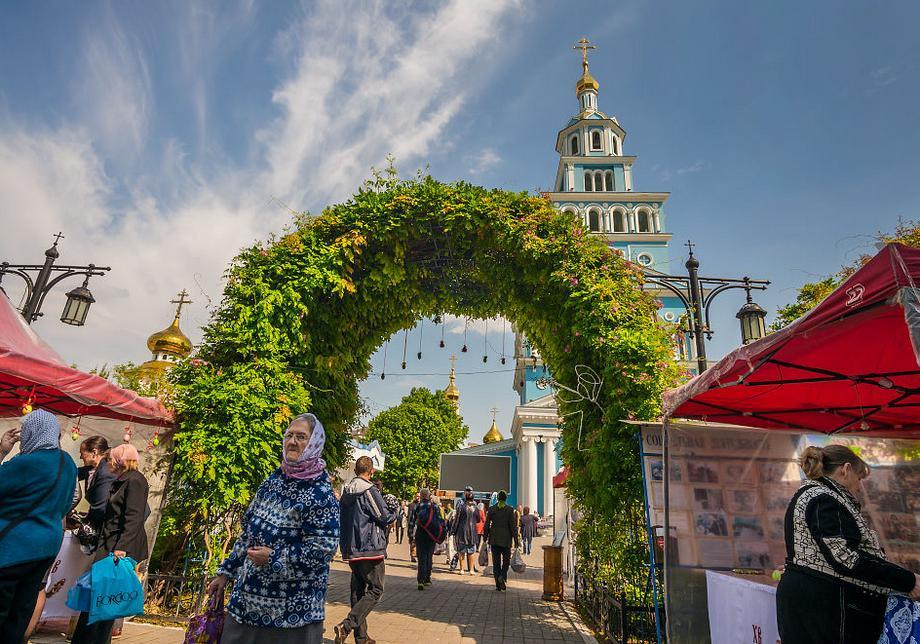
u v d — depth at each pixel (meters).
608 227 33.75
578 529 7.84
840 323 2.86
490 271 7.99
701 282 11.10
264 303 7.06
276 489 2.94
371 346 8.52
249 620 2.70
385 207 7.95
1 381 5.71
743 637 3.99
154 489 6.87
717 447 5.62
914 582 2.64
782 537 5.34
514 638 6.46
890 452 5.53
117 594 3.95
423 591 9.98
